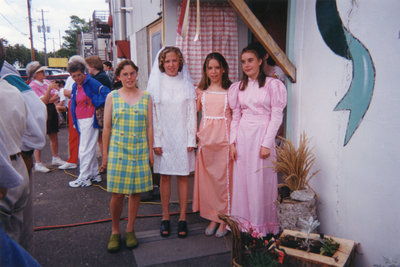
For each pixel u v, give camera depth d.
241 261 2.00
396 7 1.88
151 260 2.52
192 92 2.89
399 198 1.89
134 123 2.55
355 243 2.15
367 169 2.11
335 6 2.33
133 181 2.57
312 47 2.62
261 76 2.65
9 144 1.66
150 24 6.34
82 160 4.34
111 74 7.47
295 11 2.85
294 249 2.06
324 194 2.54
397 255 1.92
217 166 2.90
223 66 2.92
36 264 1.38
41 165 5.05
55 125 5.32
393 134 1.91
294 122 2.93
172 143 2.85
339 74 2.32
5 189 1.45
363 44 2.10
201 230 3.03
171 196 3.72
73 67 4.00
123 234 2.97
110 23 14.74
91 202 3.79
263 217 2.70
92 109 4.26
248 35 4.19
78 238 2.90
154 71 2.88
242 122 2.74
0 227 1.27
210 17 4.01
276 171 2.62
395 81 1.89
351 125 2.23
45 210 3.55
